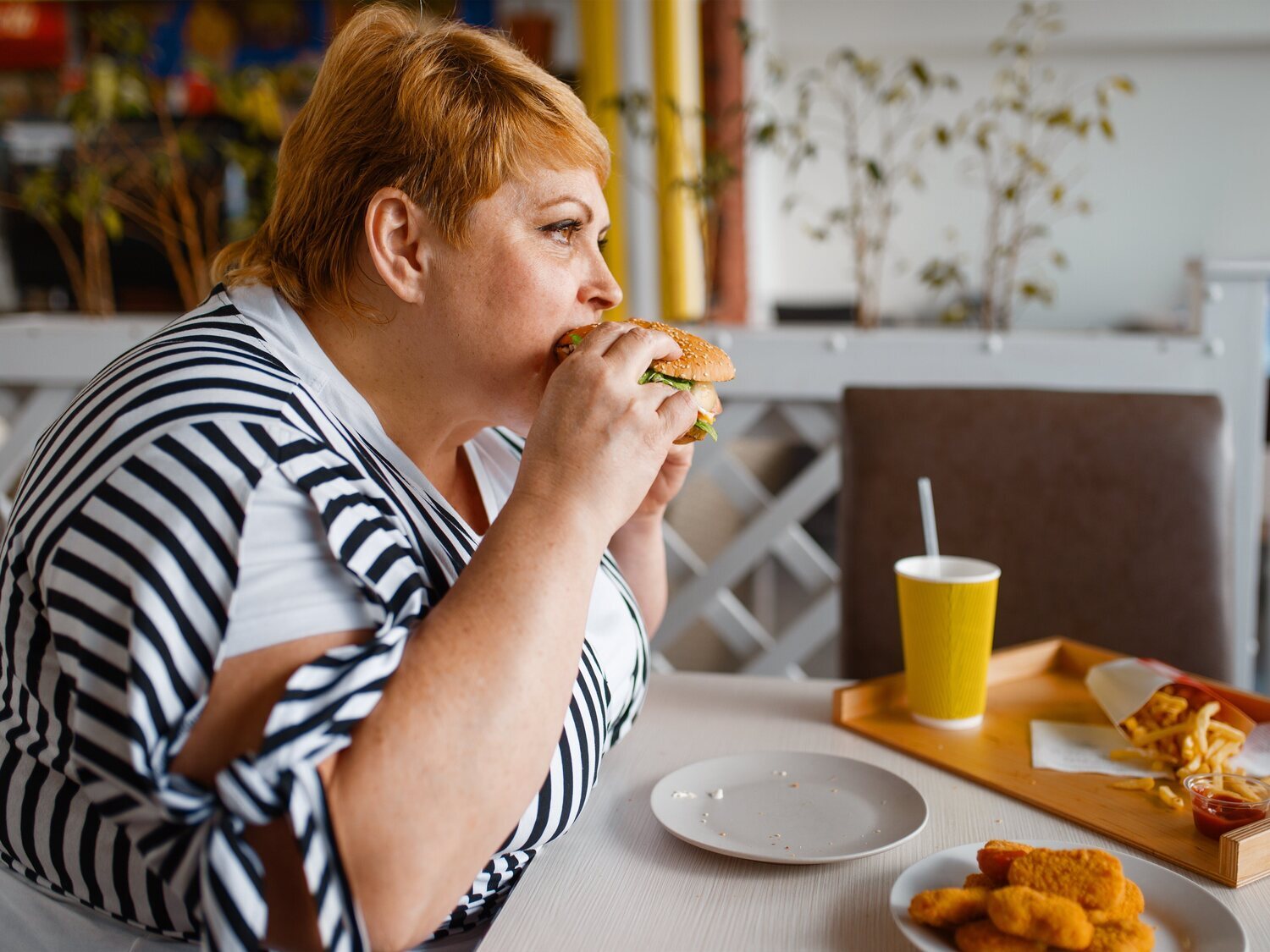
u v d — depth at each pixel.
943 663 1.05
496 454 1.12
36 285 4.32
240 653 0.70
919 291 6.25
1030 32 5.75
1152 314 5.84
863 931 0.73
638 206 2.76
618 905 0.77
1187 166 6.10
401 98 0.84
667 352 0.86
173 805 0.66
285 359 0.87
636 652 1.05
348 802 0.67
